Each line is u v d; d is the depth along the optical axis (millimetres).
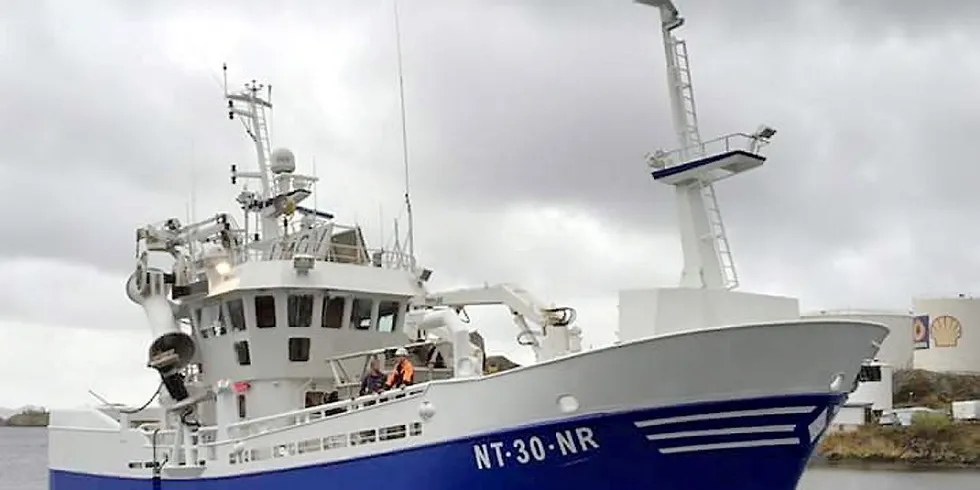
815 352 15109
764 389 15211
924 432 68938
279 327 22375
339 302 22906
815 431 15617
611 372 15562
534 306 21547
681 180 19172
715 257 18875
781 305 17953
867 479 57438
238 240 25297
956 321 92750
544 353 20344
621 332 17750
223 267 22906
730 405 15273
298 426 19188
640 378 15438
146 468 22594
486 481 16609
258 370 22359
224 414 21078
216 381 23719
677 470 15742
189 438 21812
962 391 85500
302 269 22156
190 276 24688
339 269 22875
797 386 15219
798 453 15562
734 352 15047
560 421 15992
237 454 20328
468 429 16672
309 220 25109
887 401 75250
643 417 15586
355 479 17984
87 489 24359
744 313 17422
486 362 21750
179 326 24516
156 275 24656
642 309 17484
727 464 15578
